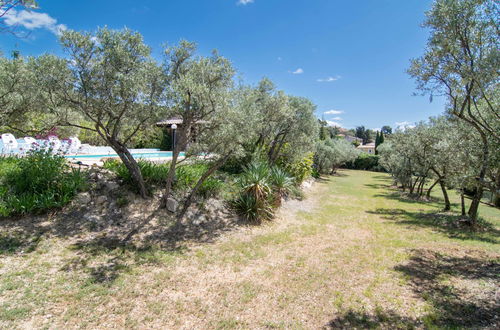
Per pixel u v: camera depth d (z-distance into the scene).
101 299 3.42
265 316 3.33
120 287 3.75
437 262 5.38
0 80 6.63
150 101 5.73
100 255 4.61
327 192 15.73
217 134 6.17
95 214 5.79
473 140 7.65
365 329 3.14
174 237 5.90
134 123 6.64
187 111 5.82
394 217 9.99
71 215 5.57
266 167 9.61
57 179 5.96
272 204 8.83
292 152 13.10
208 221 6.99
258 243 6.13
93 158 12.00
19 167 6.09
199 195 7.82
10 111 7.37
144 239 5.51
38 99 6.02
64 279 3.78
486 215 11.54
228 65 6.02
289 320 3.28
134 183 6.99
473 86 5.66
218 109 5.73
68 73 5.16
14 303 3.15
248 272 4.60
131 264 4.46
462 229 8.41
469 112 6.18
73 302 3.30
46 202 5.29
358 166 41.69
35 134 8.50
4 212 4.88
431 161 11.30
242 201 7.88
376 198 14.85
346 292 4.04
